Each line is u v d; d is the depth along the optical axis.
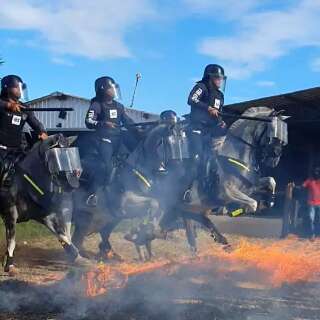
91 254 10.94
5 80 9.10
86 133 10.27
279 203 21.69
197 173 10.09
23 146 9.33
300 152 24.27
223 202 10.20
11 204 8.90
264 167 10.68
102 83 10.02
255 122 10.51
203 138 10.16
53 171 8.89
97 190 9.82
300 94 20.56
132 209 9.93
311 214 15.17
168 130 9.95
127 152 10.30
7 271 8.98
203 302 7.27
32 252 11.34
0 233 12.38
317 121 21.52
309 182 15.39
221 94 10.35
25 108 9.19
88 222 10.01
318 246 13.39
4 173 8.81
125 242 13.03
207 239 13.91
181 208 10.34
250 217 20.41
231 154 10.31
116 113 10.13
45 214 9.09
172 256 11.06
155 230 10.21
